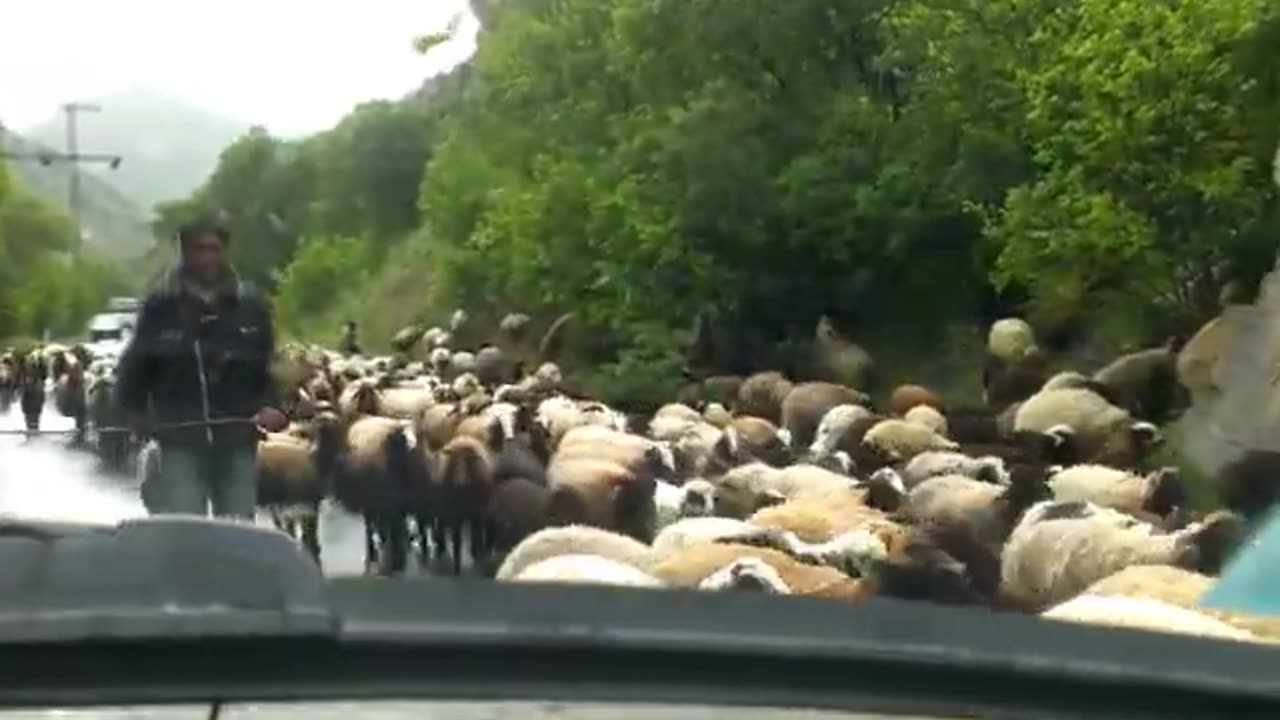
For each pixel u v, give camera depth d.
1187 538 10.12
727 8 27.17
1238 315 18.25
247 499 6.45
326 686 1.93
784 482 14.24
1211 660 2.17
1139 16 19.23
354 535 11.79
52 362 10.39
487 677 2.03
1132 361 20.83
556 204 30.41
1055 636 2.23
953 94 23.94
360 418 15.32
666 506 13.40
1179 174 19.00
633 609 2.22
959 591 9.73
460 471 12.42
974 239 25.50
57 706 1.83
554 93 33.56
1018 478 13.79
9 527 2.21
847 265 26.94
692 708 2.04
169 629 1.82
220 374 6.41
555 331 30.16
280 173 19.17
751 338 27.22
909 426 18.20
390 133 32.19
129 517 2.30
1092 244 19.88
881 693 2.11
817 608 2.30
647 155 28.03
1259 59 18.62
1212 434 17.03
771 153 26.97
